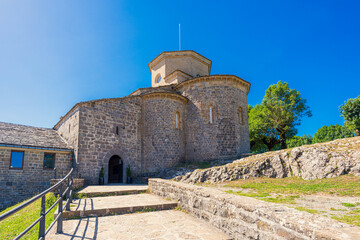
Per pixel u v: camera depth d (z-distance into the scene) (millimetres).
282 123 30250
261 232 3805
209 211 5652
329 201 7992
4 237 5691
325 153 12633
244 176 13945
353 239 2484
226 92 21438
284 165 13719
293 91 30969
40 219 3658
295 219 3283
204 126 20891
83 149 15922
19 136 16609
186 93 22578
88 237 4789
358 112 26609
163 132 20359
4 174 14297
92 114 16953
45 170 15711
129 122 19562
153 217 6410
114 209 6848
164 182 9031
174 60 25656
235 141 20578
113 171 20703
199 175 15227
